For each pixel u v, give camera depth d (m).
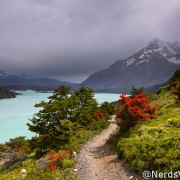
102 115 54.53
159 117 30.11
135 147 19.42
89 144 31.22
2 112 182.12
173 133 20.25
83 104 51.69
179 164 13.93
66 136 33.50
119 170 18.38
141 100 31.75
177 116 27.83
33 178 20.50
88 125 43.94
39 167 23.00
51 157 23.88
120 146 22.55
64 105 35.47
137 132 24.48
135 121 28.95
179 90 37.97
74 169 20.38
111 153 24.27
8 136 92.50
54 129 34.34
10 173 25.97
